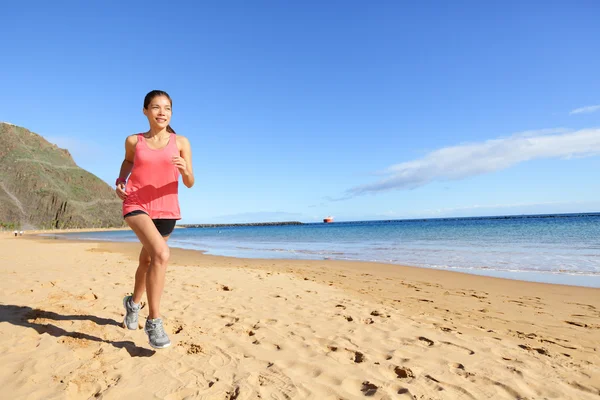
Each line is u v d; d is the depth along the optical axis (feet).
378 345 11.07
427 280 27.12
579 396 8.03
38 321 11.89
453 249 54.03
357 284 24.75
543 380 8.79
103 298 15.85
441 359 10.00
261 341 11.18
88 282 20.01
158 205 9.30
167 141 9.37
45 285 18.60
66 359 9.02
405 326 13.37
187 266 34.55
